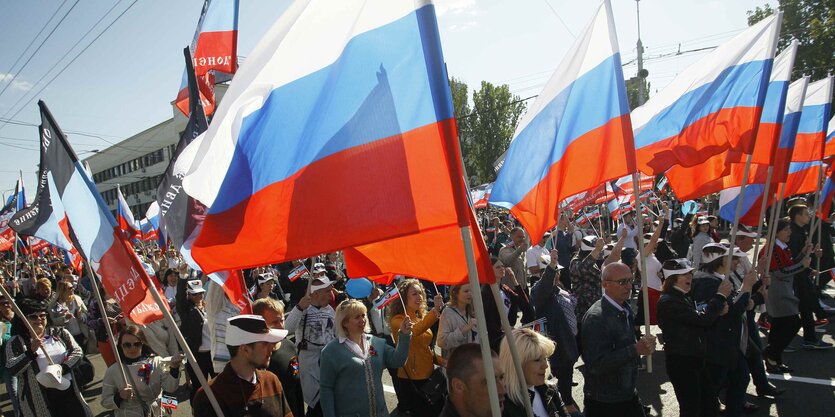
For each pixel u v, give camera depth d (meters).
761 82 4.65
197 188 2.96
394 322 5.42
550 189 4.24
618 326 4.17
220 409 3.14
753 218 6.67
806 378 6.46
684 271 4.67
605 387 4.17
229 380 3.32
